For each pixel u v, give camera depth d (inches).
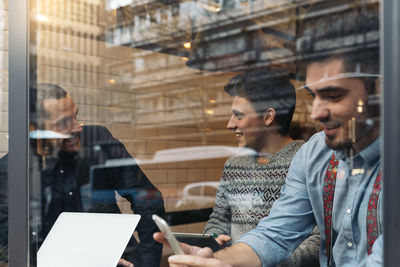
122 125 111.5
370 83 33.7
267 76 56.7
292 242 42.6
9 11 45.0
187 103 121.3
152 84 119.1
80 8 99.0
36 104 46.9
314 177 41.3
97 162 63.1
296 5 85.9
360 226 35.9
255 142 54.9
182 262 36.4
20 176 44.1
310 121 45.9
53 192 50.0
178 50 122.2
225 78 117.9
